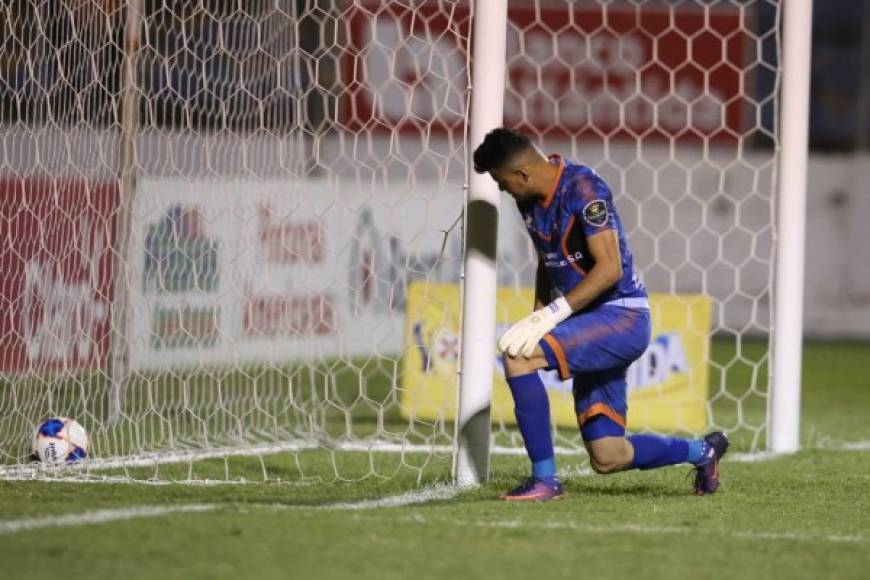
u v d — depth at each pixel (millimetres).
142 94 27172
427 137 24516
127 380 26203
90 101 25578
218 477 21781
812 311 63656
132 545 14555
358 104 51969
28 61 26750
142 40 28719
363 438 28375
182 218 27453
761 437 29812
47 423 22953
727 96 60250
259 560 13906
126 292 26047
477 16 20766
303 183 29047
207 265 28016
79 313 25797
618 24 59344
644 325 18312
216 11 27156
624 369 18875
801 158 26953
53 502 17703
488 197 20625
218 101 27203
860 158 63250
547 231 18188
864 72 64312
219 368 28594
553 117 59531
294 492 19688
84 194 25625
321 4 44375
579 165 18188
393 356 45438
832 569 14219
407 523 16203
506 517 17078
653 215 61062
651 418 30719
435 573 13477
